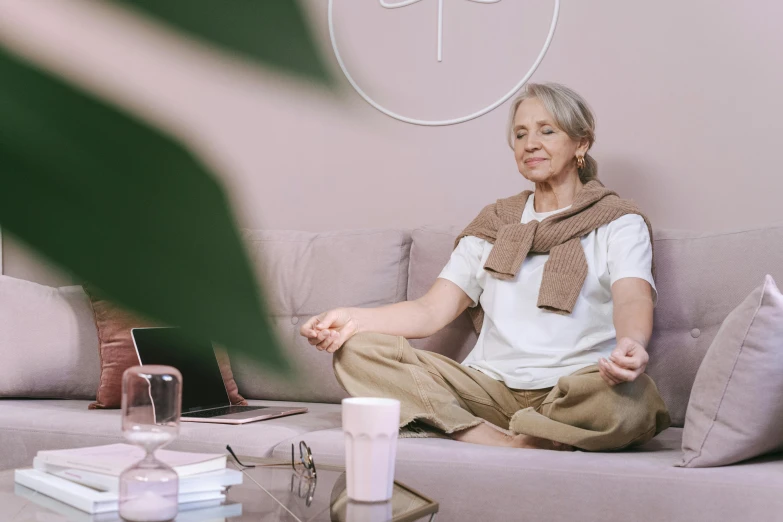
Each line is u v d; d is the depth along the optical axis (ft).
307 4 0.30
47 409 7.03
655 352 6.57
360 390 6.14
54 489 3.72
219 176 0.31
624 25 8.11
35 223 0.29
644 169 8.05
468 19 8.63
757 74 7.66
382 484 3.59
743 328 4.72
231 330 0.30
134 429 2.88
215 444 5.74
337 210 9.25
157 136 0.30
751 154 7.68
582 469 4.72
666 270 6.69
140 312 0.29
